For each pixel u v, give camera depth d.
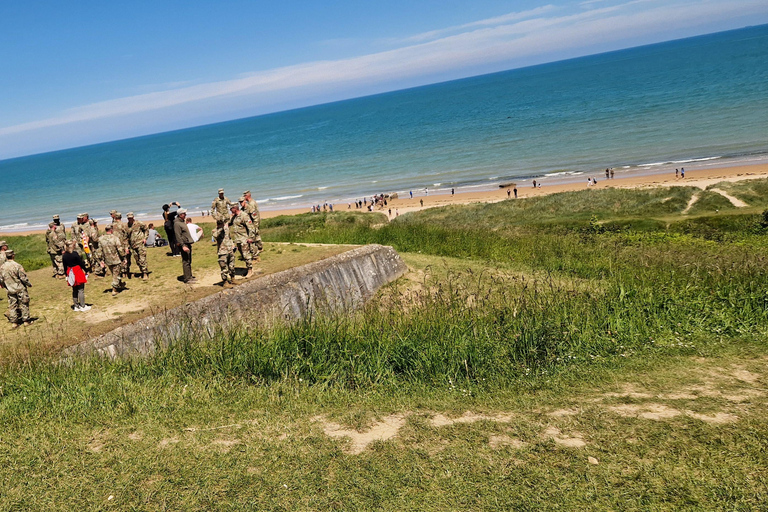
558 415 6.59
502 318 9.69
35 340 10.18
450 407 7.05
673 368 7.86
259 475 5.55
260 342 8.88
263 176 110.06
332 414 6.95
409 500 5.07
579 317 9.78
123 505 5.11
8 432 6.52
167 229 17.84
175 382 8.02
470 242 22.25
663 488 5.04
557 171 71.69
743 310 9.79
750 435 5.73
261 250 16.38
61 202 114.00
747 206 35.81
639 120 105.12
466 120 164.75
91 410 7.06
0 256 11.73
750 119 85.88
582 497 4.99
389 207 62.34
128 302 12.70
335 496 5.17
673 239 23.39
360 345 8.80
